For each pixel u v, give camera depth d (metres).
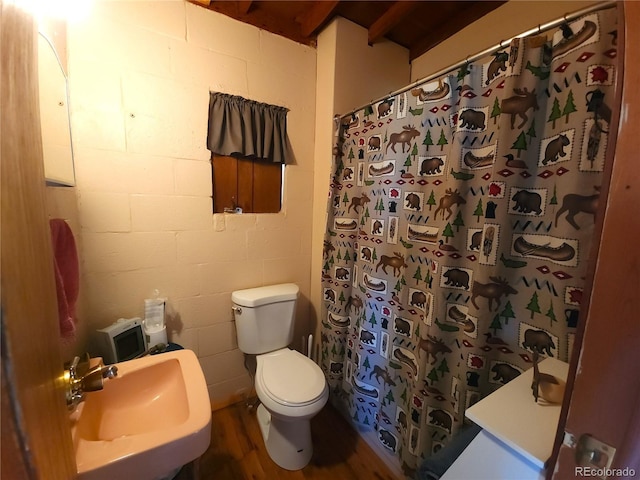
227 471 1.34
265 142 1.65
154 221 1.41
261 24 1.59
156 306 1.42
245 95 1.58
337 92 1.66
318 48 1.76
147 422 0.86
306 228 1.90
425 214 1.19
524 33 0.86
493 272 0.95
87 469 0.56
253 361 1.80
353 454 1.47
